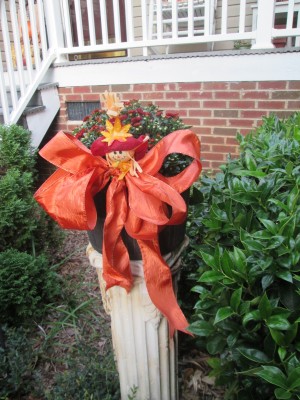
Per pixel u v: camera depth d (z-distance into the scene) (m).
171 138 0.92
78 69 3.12
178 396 1.43
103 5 2.93
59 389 1.37
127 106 1.20
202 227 1.45
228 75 2.73
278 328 0.88
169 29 4.32
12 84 2.85
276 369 0.85
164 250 1.04
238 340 1.04
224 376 1.16
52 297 2.00
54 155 0.91
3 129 2.38
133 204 0.90
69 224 0.91
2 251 2.06
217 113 2.86
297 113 2.11
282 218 0.95
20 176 2.37
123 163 0.91
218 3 3.95
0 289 1.71
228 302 1.03
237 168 1.36
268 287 0.99
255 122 2.79
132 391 1.27
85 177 0.88
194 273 1.48
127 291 1.03
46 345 1.72
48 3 3.03
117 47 2.97
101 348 1.69
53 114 3.26
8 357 1.53
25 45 2.92
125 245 1.00
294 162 1.33
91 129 1.09
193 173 0.96
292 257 0.88
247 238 0.95
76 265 2.38
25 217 2.10
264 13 2.56
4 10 2.73
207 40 2.74
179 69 2.83
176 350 1.31
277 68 2.61
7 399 1.42
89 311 1.95
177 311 1.04
